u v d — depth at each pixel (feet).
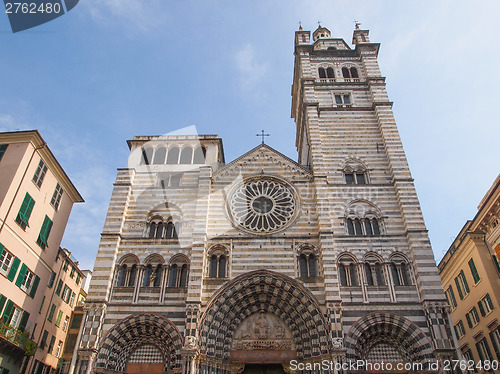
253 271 126.21
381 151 153.89
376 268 127.65
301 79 178.70
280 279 125.29
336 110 165.78
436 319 114.62
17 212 126.62
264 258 129.29
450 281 179.73
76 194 162.61
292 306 123.65
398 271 126.31
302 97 179.63
